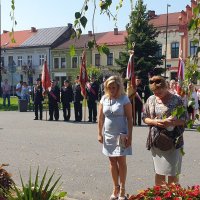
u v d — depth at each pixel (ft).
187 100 11.34
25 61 265.13
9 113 91.30
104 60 231.09
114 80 21.04
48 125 63.36
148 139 18.75
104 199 22.26
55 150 38.42
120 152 20.83
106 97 21.39
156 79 18.66
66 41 258.78
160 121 18.07
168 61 212.43
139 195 13.41
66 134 51.49
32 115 85.30
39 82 73.82
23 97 100.53
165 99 18.60
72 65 246.88
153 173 28.30
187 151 37.78
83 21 12.09
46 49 256.52
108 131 21.12
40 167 30.42
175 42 211.20
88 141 44.86
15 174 28.04
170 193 12.89
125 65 159.53
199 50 10.68
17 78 266.36
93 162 32.35
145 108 19.07
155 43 160.35
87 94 68.08
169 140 18.07
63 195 16.81
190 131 54.24
